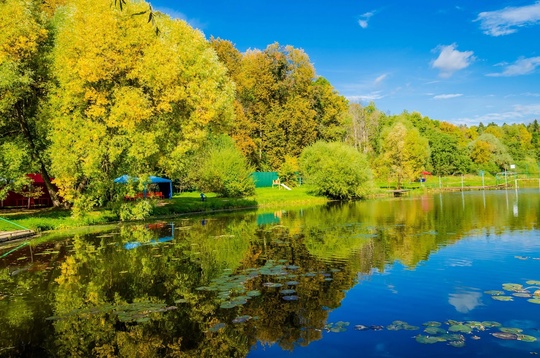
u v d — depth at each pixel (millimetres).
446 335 7141
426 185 67875
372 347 6832
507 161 89625
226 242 17625
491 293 9461
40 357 6992
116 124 22453
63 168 22469
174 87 24203
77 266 13609
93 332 7957
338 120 71125
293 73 69125
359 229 20812
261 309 8891
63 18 25562
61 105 23250
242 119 59906
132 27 23672
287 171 59312
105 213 27406
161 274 12281
